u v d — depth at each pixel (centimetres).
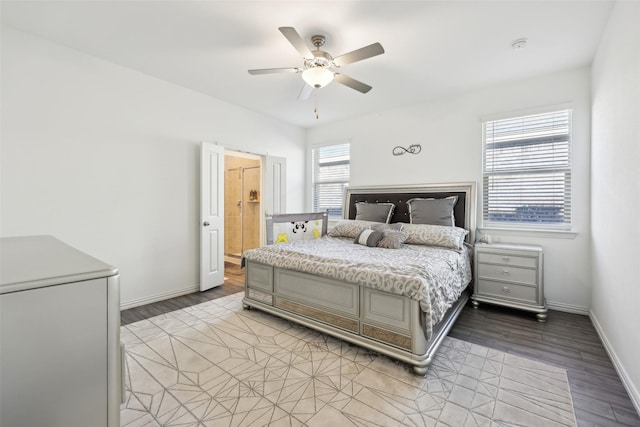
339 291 239
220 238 407
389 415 161
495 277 318
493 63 298
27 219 256
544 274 328
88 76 289
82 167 287
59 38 261
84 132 288
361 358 220
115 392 74
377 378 195
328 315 247
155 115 342
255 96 397
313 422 156
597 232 270
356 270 226
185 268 374
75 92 281
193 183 382
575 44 262
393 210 419
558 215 325
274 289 289
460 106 382
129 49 279
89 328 70
